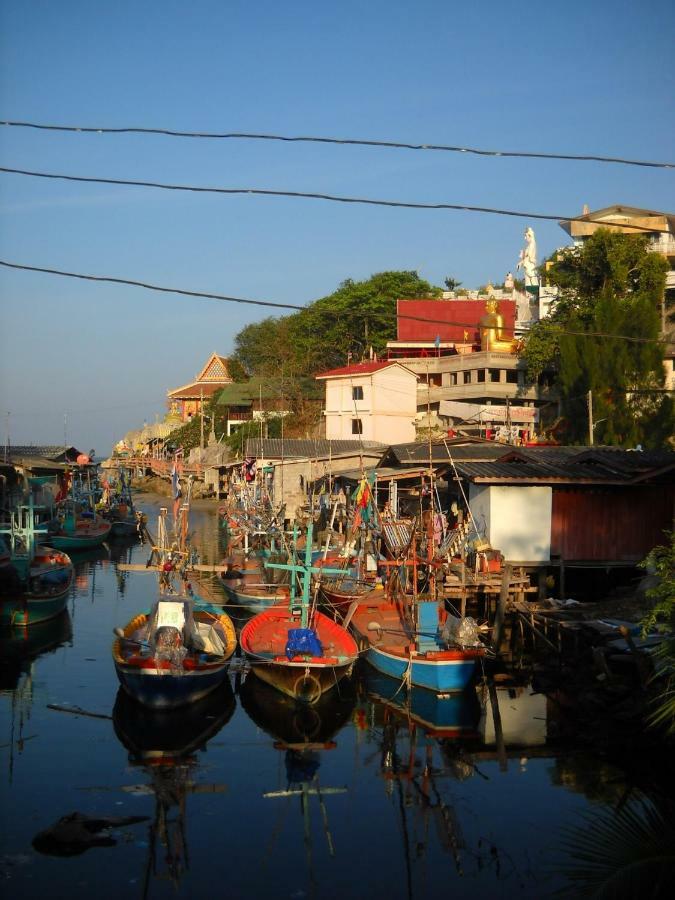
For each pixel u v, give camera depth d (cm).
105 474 7025
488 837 1345
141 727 1827
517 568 2603
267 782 1559
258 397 7569
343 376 6256
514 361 6131
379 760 1678
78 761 1628
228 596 3017
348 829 1372
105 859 1254
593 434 4594
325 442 5588
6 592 2778
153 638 1952
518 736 1823
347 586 2756
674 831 1239
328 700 2022
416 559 2320
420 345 6794
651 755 1709
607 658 1914
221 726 1875
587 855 1165
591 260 5322
